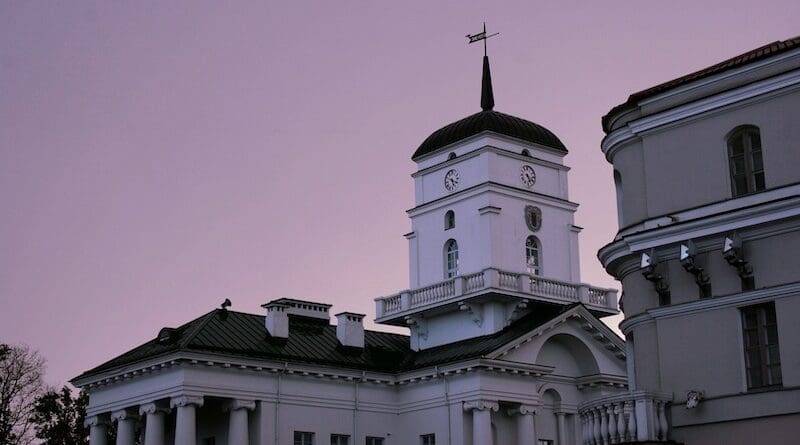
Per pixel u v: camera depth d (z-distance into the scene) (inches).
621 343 2199.8
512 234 2277.3
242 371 1957.4
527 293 2182.6
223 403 1961.1
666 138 1253.1
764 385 1127.0
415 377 2122.3
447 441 2044.8
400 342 2351.1
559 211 2385.6
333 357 2119.8
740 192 1189.1
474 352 2037.4
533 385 2102.6
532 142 2381.9
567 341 2194.9
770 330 1136.2
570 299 2258.9
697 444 1156.5
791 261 1119.0
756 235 1147.9
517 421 2079.2
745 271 1144.2
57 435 2780.5
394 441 2148.1
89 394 2135.8
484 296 2156.7
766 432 1107.9
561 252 2361.0
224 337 2003.0
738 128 1196.5
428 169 2413.9
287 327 2117.4
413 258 2402.8
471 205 2290.8
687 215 1214.3
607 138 1320.1
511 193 2297.0
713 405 1151.0
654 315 1216.8
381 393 2155.5
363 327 2230.6
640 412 1159.6
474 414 2009.1
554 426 2167.8
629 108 1300.4
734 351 1147.3
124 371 1994.3
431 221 2384.4
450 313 2263.8
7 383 2763.3
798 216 1109.1
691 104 1227.2
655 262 1207.6
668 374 1192.8
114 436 2615.7
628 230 1263.5
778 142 1157.1
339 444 2066.9
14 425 2753.4
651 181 1256.8
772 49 1212.5
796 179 1137.4
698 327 1179.9
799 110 1147.9
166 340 2020.2
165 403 1952.5
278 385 1999.3
